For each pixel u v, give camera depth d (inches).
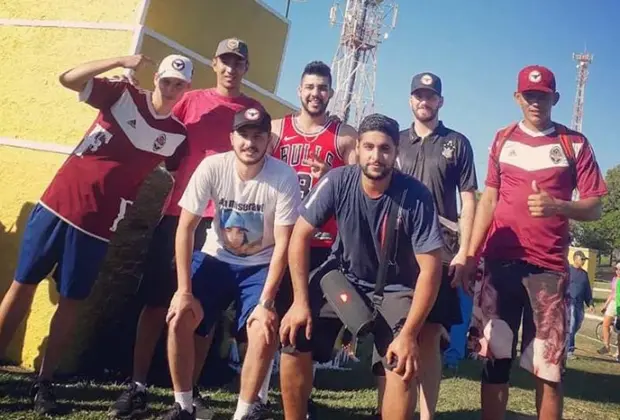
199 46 230.7
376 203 129.4
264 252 149.6
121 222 188.5
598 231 2096.5
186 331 140.1
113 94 150.9
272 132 173.8
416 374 121.8
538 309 146.3
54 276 154.2
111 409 149.9
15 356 186.5
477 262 155.8
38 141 201.2
